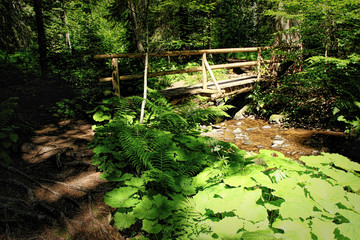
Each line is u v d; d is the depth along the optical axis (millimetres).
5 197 1887
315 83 5410
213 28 10266
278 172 1955
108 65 5773
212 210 1691
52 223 1759
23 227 1693
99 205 2031
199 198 1895
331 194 1707
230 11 11555
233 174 2096
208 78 7328
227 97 5492
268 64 7324
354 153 4047
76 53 5207
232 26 11328
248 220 1555
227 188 1955
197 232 1636
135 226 1923
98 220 1861
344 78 5227
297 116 5766
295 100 5859
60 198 2045
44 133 3395
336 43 5496
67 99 4234
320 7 4902
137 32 4141
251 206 1638
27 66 4742
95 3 7125
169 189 2166
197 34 8164
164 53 4445
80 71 4781
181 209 1866
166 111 3262
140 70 6375
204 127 5387
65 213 1882
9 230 1627
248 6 12320
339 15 4727
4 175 2236
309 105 5578
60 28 6957
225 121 6172
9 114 3043
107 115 3846
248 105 6770
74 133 3557
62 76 4645
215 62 9547
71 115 4152
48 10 6312
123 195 1935
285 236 1383
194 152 2631
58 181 2299
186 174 2361
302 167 2150
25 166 2479
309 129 5324
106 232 1778
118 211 1845
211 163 2471
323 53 5902
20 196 1996
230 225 1524
